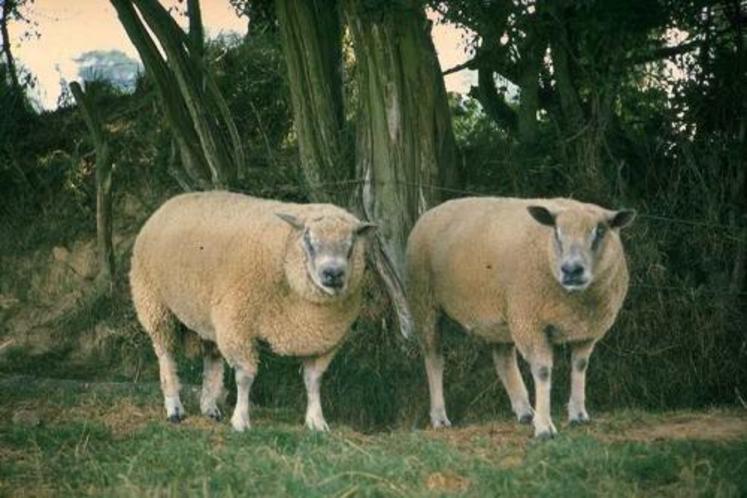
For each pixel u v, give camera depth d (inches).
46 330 731.4
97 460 387.9
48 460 391.5
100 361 693.9
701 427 458.6
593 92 657.6
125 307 701.9
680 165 641.6
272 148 756.0
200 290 453.1
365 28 612.7
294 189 653.9
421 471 363.6
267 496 335.3
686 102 666.8
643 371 602.5
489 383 600.1
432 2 625.3
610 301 434.0
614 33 652.1
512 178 658.2
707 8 665.6
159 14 653.9
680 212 639.1
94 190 793.6
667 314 605.9
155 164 772.6
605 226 418.0
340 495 331.6
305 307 431.8
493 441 426.9
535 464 367.6
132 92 863.7
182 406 498.0
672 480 357.1
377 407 603.8
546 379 435.2
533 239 432.5
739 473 352.8
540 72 707.4
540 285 429.7
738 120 657.6
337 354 614.2
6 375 622.2
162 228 476.4
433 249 484.1
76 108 856.9
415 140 615.8
